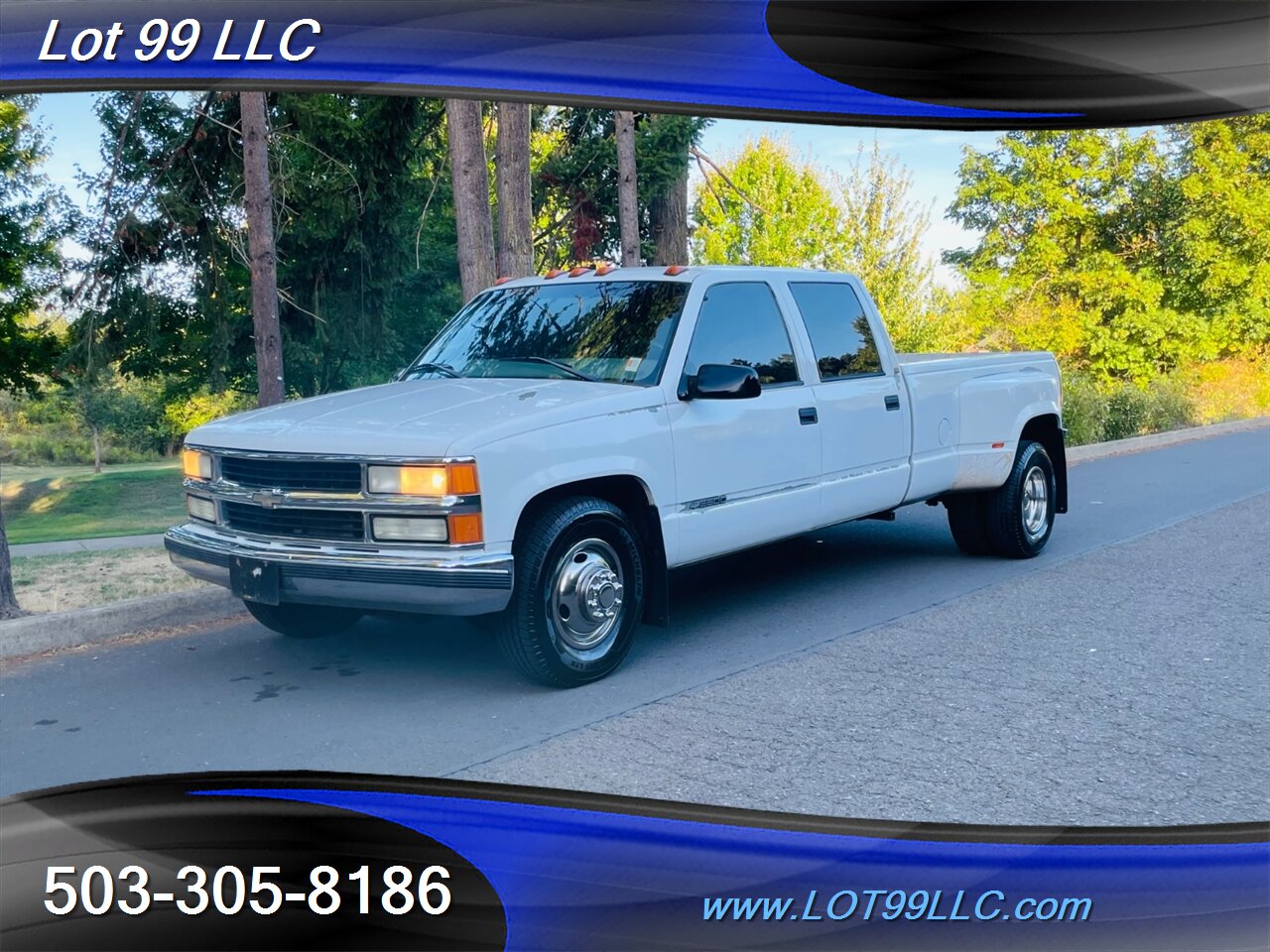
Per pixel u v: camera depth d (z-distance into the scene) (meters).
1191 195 32.31
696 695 5.47
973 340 32.59
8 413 38.09
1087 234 33.56
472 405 5.59
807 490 6.78
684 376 6.09
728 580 8.14
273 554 5.39
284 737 5.00
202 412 36.25
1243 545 9.21
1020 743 4.79
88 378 19.53
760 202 28.94
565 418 5.45
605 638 5.70
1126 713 5.16
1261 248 32.91
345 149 20.16
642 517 5.92
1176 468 15.07
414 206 24.23
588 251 21.11
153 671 6.05
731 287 6.58
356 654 6.30
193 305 20.28
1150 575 8.12
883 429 7.36
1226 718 5.08
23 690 5.75
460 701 5.43
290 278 21.61
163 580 10.84
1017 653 6.17
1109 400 21.36
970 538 8.73
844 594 7.62
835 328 7.25
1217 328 33.47
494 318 6.83
